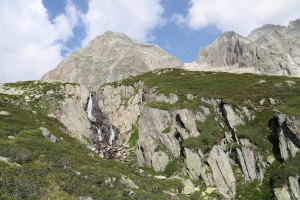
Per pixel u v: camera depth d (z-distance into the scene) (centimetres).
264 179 2644
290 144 2617
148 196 1769
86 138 5544
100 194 1516
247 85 5838
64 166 1733
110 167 2539
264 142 3028
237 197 2627
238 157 3012
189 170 3052
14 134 2230
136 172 2933
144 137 4306
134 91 7606
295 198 2178
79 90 7444
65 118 5509
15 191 1142
